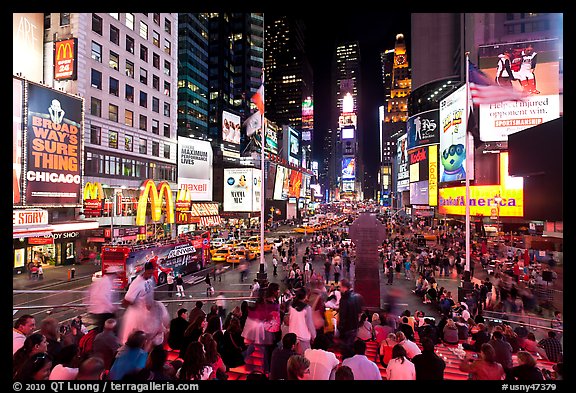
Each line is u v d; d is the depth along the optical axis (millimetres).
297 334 7852
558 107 46469
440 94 90562
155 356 5828
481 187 51438
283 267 35188
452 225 65688
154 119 52219
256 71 123188
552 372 8562
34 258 32719
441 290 19938
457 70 91750
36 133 29906
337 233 58375
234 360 8344
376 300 17359
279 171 99000
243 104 117125
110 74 42844
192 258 32469
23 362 5863
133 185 46719
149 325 8125
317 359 5980
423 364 6184
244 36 118375
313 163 188375
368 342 10984
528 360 6586
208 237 36906
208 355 6855
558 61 46875
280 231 76938
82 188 34969
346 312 10039
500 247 36688
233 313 10852
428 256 31984
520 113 47562
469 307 17969
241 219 79375
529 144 30672
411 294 23859
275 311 8594
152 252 25984
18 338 7082
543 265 27766
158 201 48156
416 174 84938
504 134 48156
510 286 20406
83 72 38344
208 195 64188
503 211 49688
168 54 55906
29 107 29297
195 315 9594
